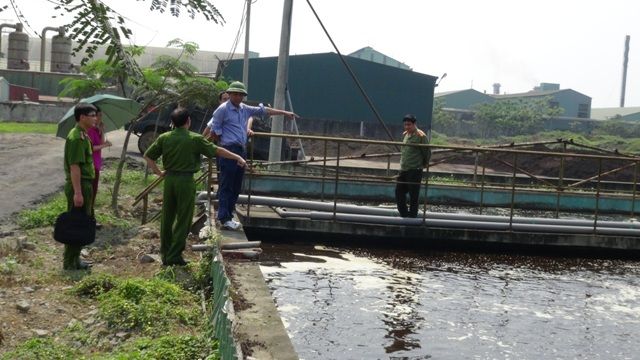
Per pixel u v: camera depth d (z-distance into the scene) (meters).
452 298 8.12
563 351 6.51
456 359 6.10
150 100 11.29
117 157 18.56
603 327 7.35
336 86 35.16
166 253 7.28
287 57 15.14
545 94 91.31
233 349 3.91
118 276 6.92
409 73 35.59
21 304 5.68
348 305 7.51
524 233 11.03
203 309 5.94
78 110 6.96
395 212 11.09
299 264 9.27
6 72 40.06
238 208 11.41
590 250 11.23
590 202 17.25
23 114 31.61
